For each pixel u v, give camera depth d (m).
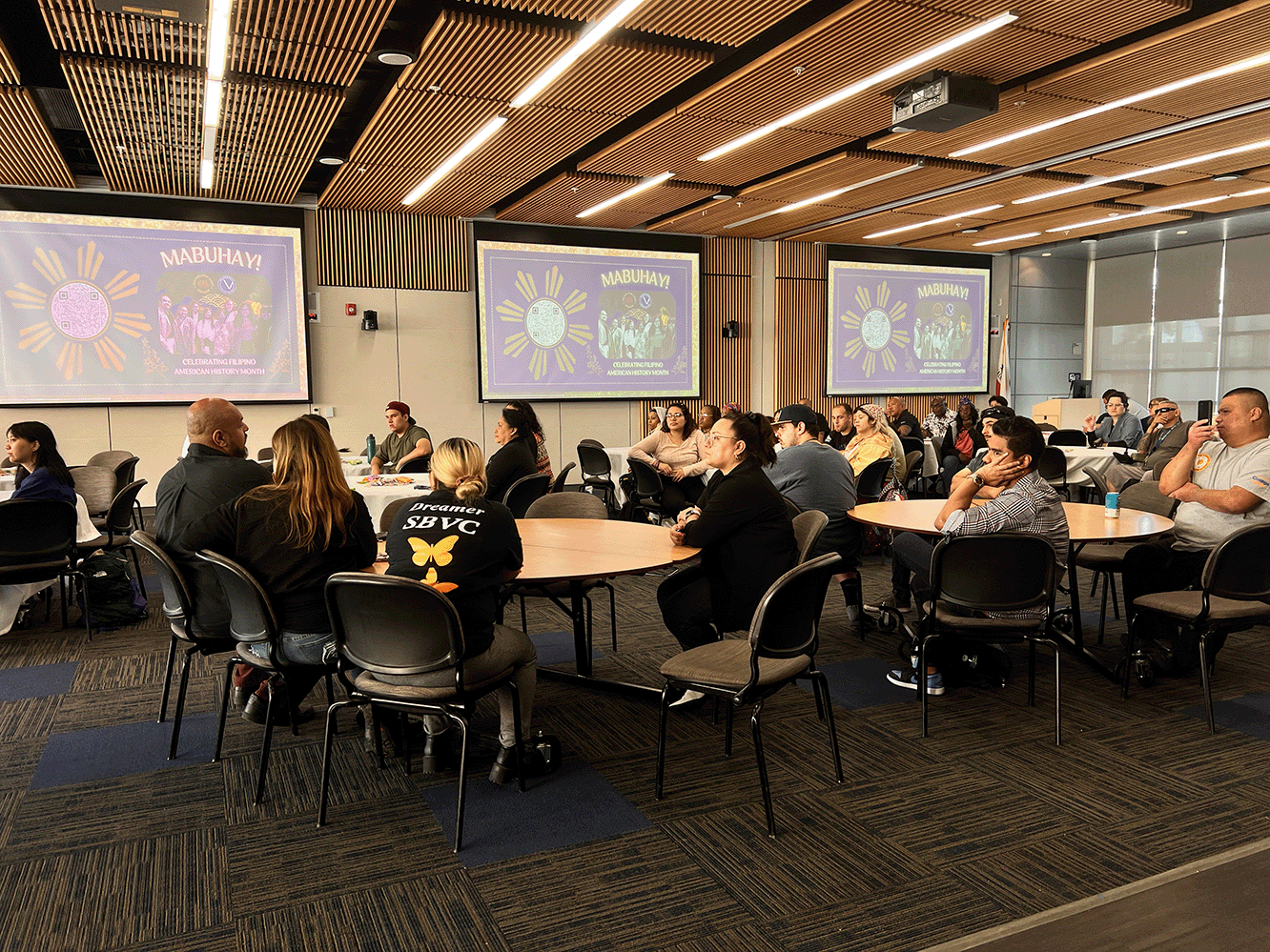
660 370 11.93
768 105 6.67
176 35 5.14
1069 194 9.99
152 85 5.86
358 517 2.81
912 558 3.87
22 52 6.21
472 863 2.41
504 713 2.89
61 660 4.40
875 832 2.56
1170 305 13.88
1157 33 5.70
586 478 8.71
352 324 10.34
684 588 3.55
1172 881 1.01
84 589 4.82
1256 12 5.10
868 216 11.04
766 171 8.70
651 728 3.45
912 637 4.02
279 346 9.88
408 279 10.53
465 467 2.72
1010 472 3.43
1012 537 3.12
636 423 11.92
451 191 9.21
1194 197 10.33
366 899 2.24
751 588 3.36
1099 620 4.88
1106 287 14.82
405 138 7.28
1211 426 3.80
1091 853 2.42
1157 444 7.05
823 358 13.14
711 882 2.30
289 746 3.27
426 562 2.54
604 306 11.51
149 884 2.32
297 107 6.35
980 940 0.92
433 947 2.03
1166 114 7.13
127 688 3.97
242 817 2.70
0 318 8.70
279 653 2.77
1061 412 11.16
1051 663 4.23
